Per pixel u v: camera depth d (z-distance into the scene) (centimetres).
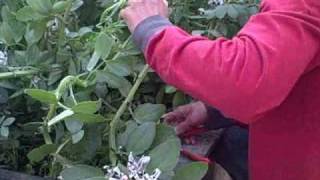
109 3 120
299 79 101
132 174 92
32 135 111
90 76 103
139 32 95
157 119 103
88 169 94
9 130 109
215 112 130
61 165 102
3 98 106
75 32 114
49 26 112
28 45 109
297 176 108
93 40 109
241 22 126
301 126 104
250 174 114
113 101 110
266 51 87
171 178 94
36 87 108
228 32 129
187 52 91
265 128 108
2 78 106
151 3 98
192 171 95
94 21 126
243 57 88
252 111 88
